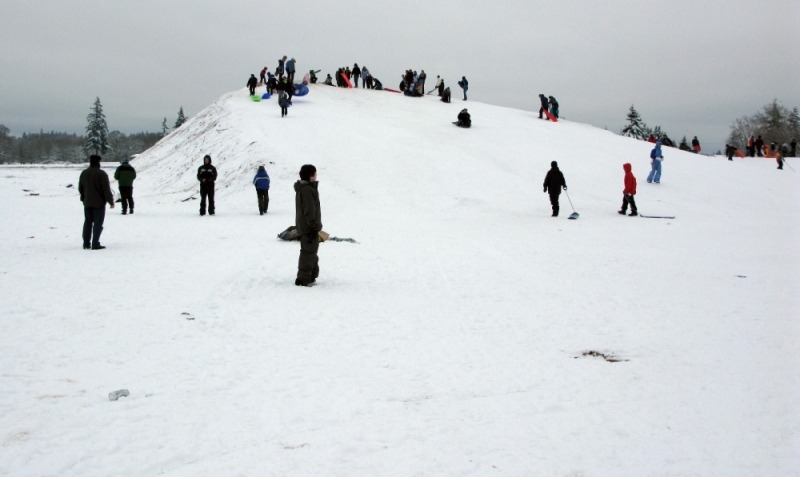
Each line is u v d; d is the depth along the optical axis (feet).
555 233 52.80
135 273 30.48
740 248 45.29
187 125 128.88
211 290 27.02
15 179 105.19
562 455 12.12
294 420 13.56
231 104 114.21
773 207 74.49
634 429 13.44
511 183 79.10
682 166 95.30
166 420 13.35
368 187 75.25
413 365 17.84
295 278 31.09
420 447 12.37
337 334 20.99
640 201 73.92
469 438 12.85
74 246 39.65
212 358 17.85
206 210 67.00
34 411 13.55
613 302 27.14
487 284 31.14
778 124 284.61
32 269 30.66
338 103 122.11
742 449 12.44
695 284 31.55
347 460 11.75
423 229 53.98
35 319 21.25
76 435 12.44
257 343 19.60
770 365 18.04
